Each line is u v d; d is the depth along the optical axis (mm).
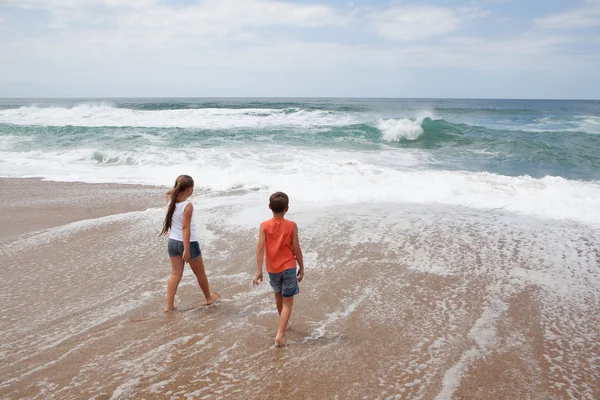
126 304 4840
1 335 4164
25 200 9906
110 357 3770
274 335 4160
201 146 16750
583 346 3973
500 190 9844
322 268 5809
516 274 5633
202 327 4316
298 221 7848
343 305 4789
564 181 10828
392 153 16203
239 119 27281
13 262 6148
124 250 6594
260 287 5293
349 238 6945
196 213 8422
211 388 3332
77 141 17953
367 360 3725
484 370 3582
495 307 4738
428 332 4207
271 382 3404
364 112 32594
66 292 5152
